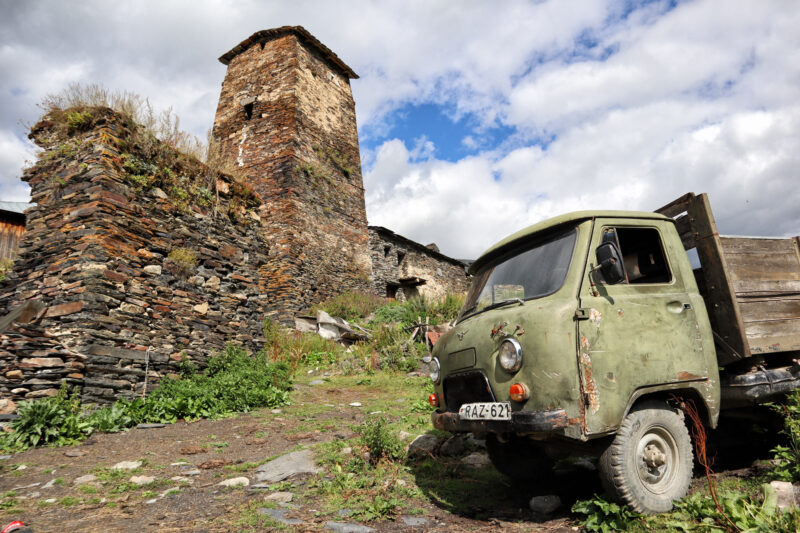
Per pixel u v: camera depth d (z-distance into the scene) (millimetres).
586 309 3162
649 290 3504
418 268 26625
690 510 2965
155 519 3199
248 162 20219
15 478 4164
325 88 22594
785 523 2479
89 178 7551
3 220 16328
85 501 3588
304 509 3385
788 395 3895
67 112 7957
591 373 3039
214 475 4301
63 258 7273
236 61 22516
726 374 3900
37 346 6172
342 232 21250
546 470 4176
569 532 2926
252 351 9914
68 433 5508
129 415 6395
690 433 3750
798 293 4105
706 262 3896
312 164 20359
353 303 18578
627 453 3064
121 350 7043
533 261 3766
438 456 4773
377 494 3631
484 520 3199
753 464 3959
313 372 11398
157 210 8352
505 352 3246
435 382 4055
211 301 9148
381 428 5000
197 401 7125
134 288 7559
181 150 9328
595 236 3545
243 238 10375
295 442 5590
